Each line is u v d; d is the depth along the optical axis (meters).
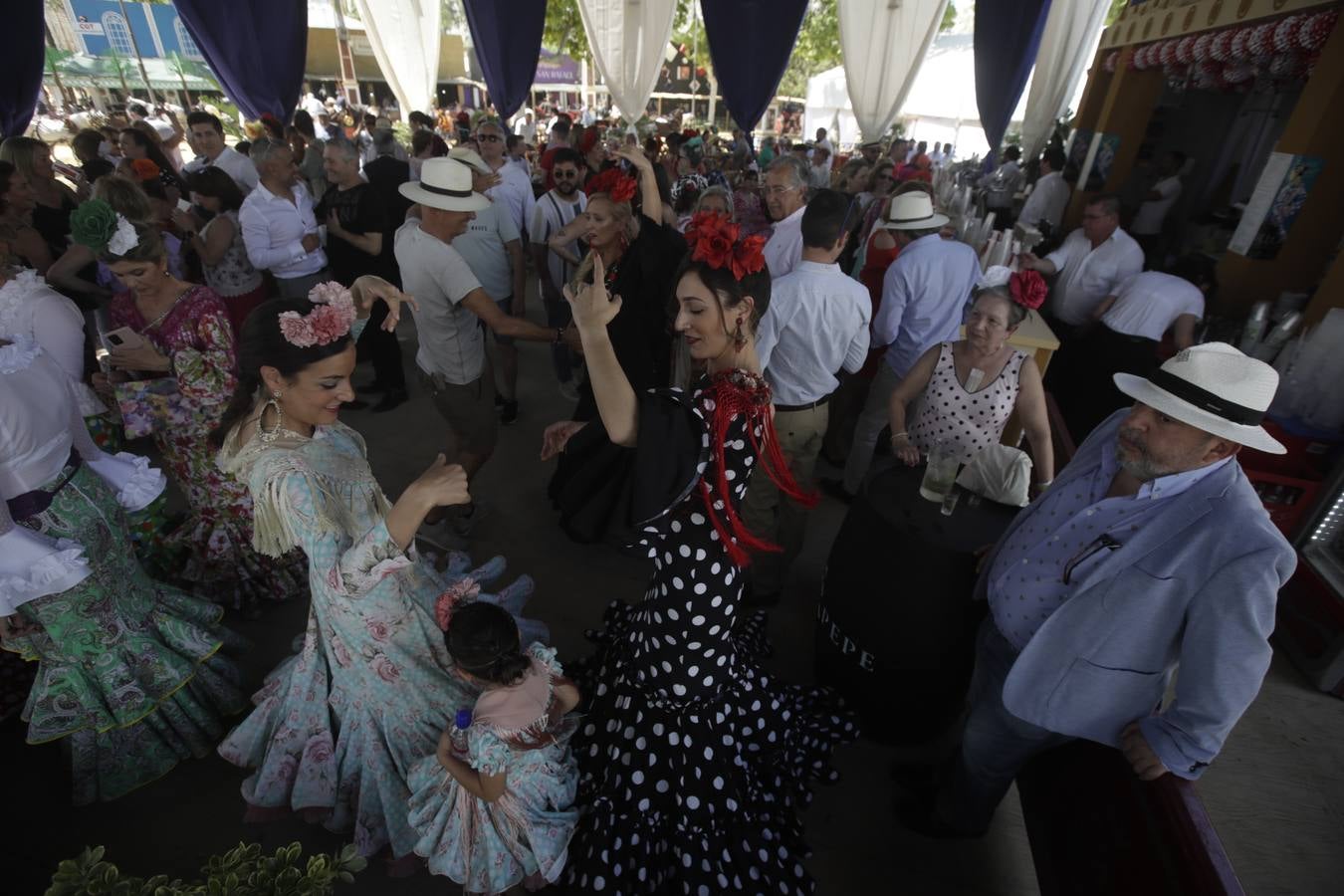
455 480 1.87
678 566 1.84
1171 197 8.11
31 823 2.39
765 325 2.87
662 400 1.52
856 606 2.63
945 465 2.63
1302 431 3.72
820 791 2.65
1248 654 1.49
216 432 1.96
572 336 3.44
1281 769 2.93
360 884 2.26
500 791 1.90
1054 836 2.11
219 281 4.53
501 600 2.98
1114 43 8.95
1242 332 4.64
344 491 2.01
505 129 10.04
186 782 2.55
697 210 4.11
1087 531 1.81
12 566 1.91
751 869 2.12
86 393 2.68
